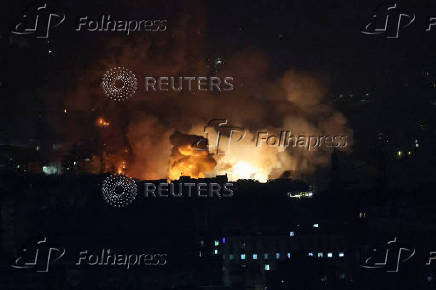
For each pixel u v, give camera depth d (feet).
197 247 498.69
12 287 428.15
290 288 458.09
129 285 455.22
